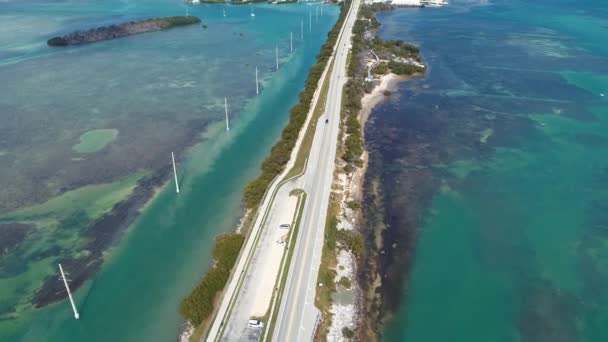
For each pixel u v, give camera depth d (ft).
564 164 303.07
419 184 280.10
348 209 250.78
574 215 252.42
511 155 314.35
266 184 255.70
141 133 334.03
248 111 379.76
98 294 190.90
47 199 253.24
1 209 243.81
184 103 393.29
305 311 176.55
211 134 336.29
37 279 198.08
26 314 180.96
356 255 216.74
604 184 280.92
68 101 393.50
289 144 302.86
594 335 181.78
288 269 196.34
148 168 287.07
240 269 195.00
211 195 260.42
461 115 382.22
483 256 221.87
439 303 194.80
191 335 169.58
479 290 202.08
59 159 295.28
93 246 218.38
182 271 204.54
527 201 264.11
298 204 243.40
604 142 332.60
